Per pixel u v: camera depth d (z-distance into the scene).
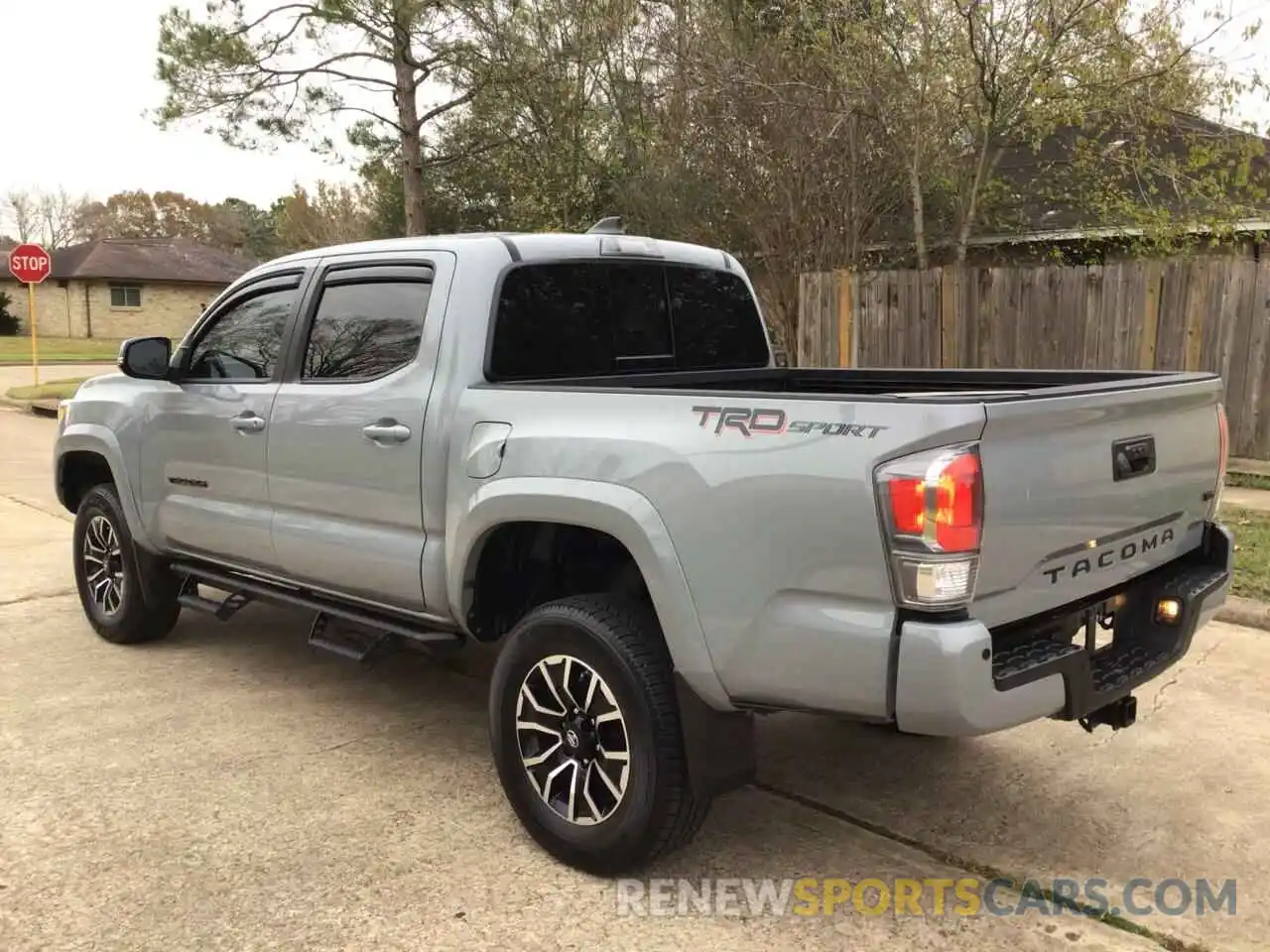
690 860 3.37
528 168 18.73
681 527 2.97
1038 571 2.87
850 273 10.90
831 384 4.81
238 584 4.79
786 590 2.80
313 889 3.18
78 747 4.23
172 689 4.93
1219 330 8.80
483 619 3.72
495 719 3.50
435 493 3.70
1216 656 5.21
